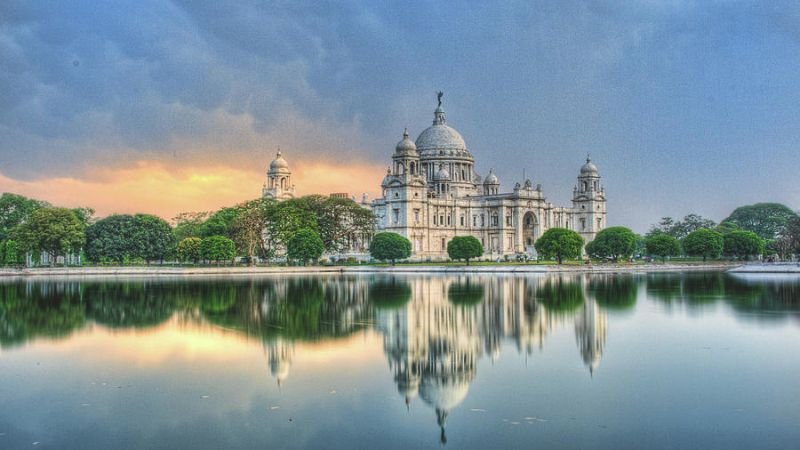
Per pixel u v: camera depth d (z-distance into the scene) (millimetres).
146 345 65938
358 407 45406
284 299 107000
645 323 78062
